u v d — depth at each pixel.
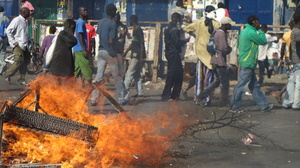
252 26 9.25
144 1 16.64
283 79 14.07
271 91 12.23
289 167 5.26
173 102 10.11
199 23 9.96
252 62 9.16
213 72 9.80
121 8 17.05
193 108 9.30
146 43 13.91
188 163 5.34
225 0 16.66
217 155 5.71
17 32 11.72
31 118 4.60
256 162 5.45
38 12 18.34
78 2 17.88
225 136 6.73
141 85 10.73
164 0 16.62
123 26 11.26
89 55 9.45
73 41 7.84
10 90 10.98
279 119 8.25
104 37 9.35
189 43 13.46
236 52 13.58
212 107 9.53
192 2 14.72
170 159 5.48
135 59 10.34
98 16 17.78
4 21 13.41
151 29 13.89
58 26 15.65
